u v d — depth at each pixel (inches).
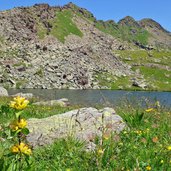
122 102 644.1
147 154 291.9
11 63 6692.9
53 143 353.1
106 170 244.2
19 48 7790.4
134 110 560.1
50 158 313.9
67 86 6579.7
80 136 387.2
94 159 252.7
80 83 6830.7
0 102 876.0
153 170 256.7
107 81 7337.6
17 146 195.6
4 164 212.1
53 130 408.5
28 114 671.1
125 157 277.4
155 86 7593.5
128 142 341.4
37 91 5270.7
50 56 7568.9
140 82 7436.0
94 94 4990.2
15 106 186.7
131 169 249.9
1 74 6151.6
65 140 343.9
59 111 792.9
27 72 6525.6
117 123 420.5
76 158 288.2
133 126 444.1
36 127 423.5
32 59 7194.9
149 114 525.0
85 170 254.1
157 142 346.0
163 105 593.6
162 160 265.0
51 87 6338.6
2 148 242.2
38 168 265.6
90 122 428.1
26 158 215.2
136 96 626.5
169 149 287.1
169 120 503.8
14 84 5984.3
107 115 398.3
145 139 342.6
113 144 290.5
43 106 965.2
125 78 7869.1
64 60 7490.2
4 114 516.7
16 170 209.5
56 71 6875.0
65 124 428.1
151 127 432.8
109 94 5044.3
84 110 480.4
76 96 4451.3
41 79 6451.8
